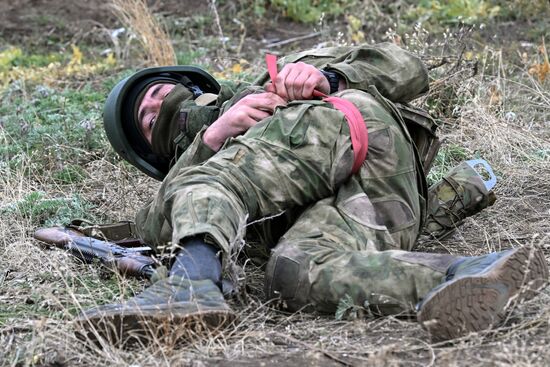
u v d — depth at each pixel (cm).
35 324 635
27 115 1257
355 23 1662
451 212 853
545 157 1055
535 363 572
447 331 586
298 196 700
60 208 963
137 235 841
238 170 685
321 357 603
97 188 1058
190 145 739
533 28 1620
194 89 831
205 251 634
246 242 764
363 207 703
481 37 1574
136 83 838
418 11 1719
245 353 610
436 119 1126
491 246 838
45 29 1848
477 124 1105
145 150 849
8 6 1925
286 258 661
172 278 620
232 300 695
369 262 643
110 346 602
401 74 796
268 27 1811
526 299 609
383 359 569
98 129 1197
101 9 1902
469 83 1156
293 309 664
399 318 643
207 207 648
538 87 1231
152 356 595
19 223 922
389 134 735
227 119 732
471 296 580
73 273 769
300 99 743
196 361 594
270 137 701
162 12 1888
